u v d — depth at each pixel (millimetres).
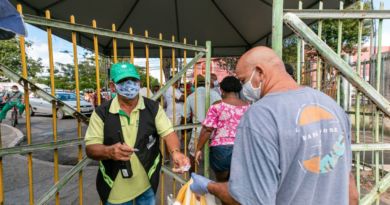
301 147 1255
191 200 1821
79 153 2465
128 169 2189
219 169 3617
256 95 1495
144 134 2254
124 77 2113
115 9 6973
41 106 16078
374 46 3117
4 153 1972
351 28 9734
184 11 7309
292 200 1275
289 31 6297
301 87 1426
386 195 4145
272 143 1229
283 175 1251
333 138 1323
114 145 2072
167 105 6133
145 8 7102
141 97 2334
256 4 6676
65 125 12906
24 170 6020
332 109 1373
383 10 2293
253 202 1219
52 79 2242
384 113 2463
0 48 17875
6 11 1622
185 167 2248
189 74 5551
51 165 6426
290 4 6250
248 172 1247
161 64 2975
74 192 4598
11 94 12531
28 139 2135
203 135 3598
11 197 4461
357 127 2469
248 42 8453
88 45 7258
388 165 5227
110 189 2266
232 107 3500
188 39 8500
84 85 24797
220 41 8555
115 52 2545
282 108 1289
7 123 13875
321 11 2301
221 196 1512
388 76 4895
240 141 1309
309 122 1286
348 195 1416
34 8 6199
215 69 23203
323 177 1305
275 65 1449
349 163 1425
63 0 6172
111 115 2209
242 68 1513
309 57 3688
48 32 2174
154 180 2359
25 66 2098
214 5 7059
